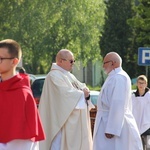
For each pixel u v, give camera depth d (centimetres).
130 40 4897
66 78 1224
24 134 694
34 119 702
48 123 1231
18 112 696
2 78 718
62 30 4494
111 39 5184
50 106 1225
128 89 1152
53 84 1220
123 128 1152
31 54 4453
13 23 4372
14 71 720
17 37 4350
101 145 1160
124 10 5209
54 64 1242
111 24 5209
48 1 4381
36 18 4353
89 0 4647
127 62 4975
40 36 4406
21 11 4378
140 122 1536
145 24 4328
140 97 1539
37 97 2105
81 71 7331
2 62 709
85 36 4641
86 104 1239
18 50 719
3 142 695
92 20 4719
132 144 1155
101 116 1166
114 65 1165
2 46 711
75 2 4528
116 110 1136
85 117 1227
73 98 1208
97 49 4909
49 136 1227
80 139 1224
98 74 7294
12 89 704
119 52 5156
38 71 5350
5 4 4403
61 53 1234
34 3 4366
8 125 697
